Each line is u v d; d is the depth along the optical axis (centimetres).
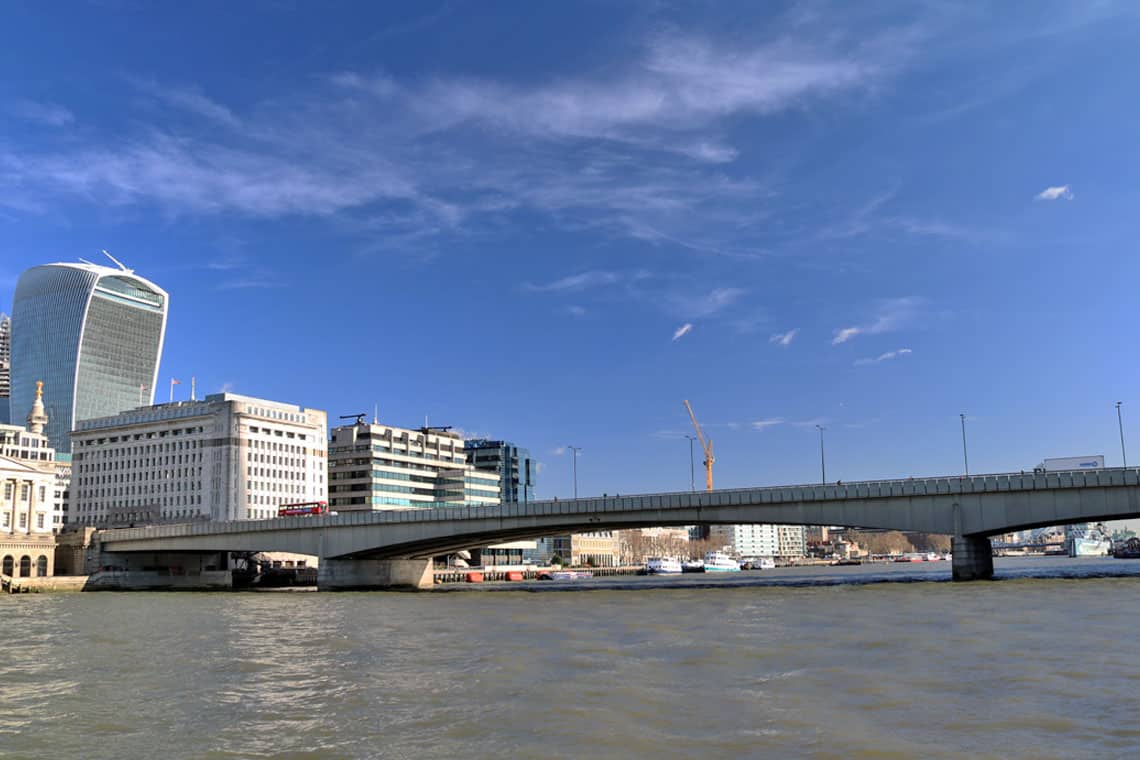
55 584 16262
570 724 3059
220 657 5100
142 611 9225
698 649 4825
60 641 6166
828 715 3105
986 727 2905
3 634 6719
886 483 11731
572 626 6341
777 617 6612
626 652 4784
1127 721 2956
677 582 16050
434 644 5478
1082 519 11338
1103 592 8444
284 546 15412
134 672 4581
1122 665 3988
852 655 4456
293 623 7319
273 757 2783
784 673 3969
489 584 18062
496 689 3762
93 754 2873
